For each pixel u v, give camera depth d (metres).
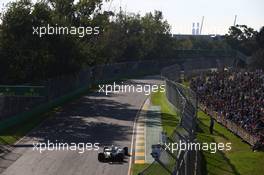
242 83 90.62
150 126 59.59
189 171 30.59
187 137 33.88
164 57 160.50
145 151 46.78
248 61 160.38
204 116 69.31
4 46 72.62
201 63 140.62
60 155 44.72
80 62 83.38
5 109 55.00
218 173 39.88
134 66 128.00
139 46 143.00
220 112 65.25
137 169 40.31
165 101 79.38
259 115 59.25
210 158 44.47
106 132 55.88
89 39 106.50
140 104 78.94
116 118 65.25
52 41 76.19
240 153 47.78
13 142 48.91
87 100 80.88
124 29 143.00
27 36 73.44
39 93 56.00
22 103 60.03
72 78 83.25
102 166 41.19
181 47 193.50
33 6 74.62
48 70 75.81
